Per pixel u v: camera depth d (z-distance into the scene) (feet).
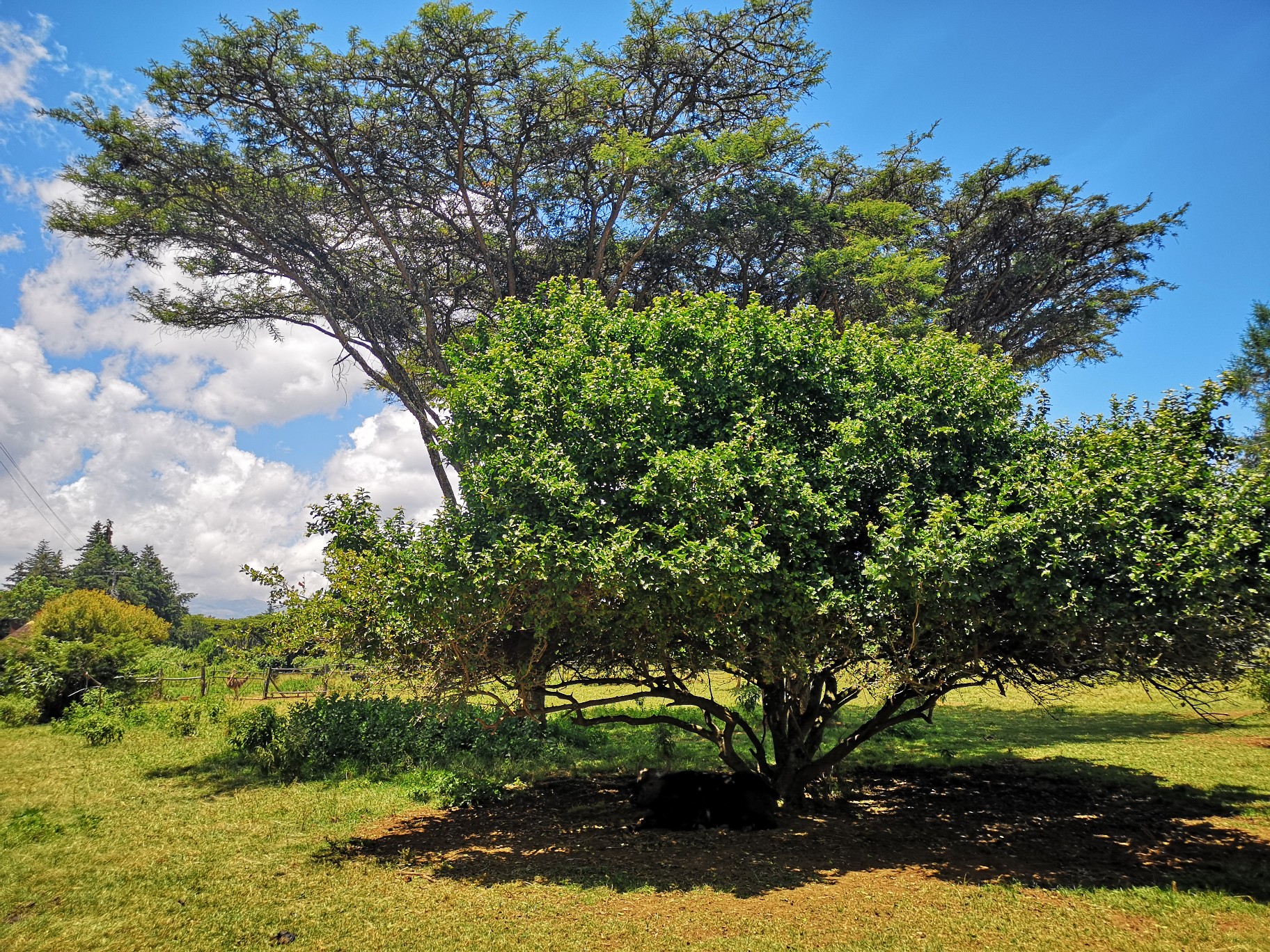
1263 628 26.00
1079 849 30.07
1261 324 55.06
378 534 30.71
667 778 36.37
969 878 26.86
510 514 28.02
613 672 37.04
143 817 35.91
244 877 27.40
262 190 63.00
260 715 52.90
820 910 23.71
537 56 58.80
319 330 72.08
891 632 28.17
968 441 31.04
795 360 32.76
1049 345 72.33
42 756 51.93
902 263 57.36
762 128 57.16
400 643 30.53
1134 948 20.20
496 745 52.37
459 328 68.44
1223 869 26.84
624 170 55.83
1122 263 69.87
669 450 29.58
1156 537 24.43
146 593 255.70
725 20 57.88
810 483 29.99
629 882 26.71
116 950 21.31
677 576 25.13
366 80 59.31
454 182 64.23
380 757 48.47
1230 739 50.90
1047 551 25.07
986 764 47.67
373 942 21.71
